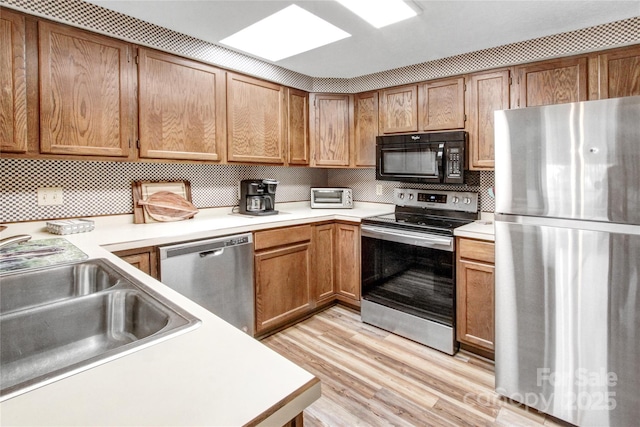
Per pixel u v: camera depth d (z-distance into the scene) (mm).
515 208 1758
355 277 2984
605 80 2094
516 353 1812
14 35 1678
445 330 2391
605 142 1489
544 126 1647
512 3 1853
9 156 1689
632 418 1501
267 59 2711
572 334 1626
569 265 1611
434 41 2354
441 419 1756
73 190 2168
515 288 1783
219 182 2912
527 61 2326
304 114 3178
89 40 1913
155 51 2178
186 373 619
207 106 2459
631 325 1475
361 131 3227
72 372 614
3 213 1938
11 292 1231
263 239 2502
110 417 501
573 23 2072
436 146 2645
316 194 3541
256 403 540
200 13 1978
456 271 2355
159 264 1950
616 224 1487
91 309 1044
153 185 2496
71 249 1601
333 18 2035
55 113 1816
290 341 2568
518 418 1761
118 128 2045
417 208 3084
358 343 2547
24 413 508
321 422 1734
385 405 1862
